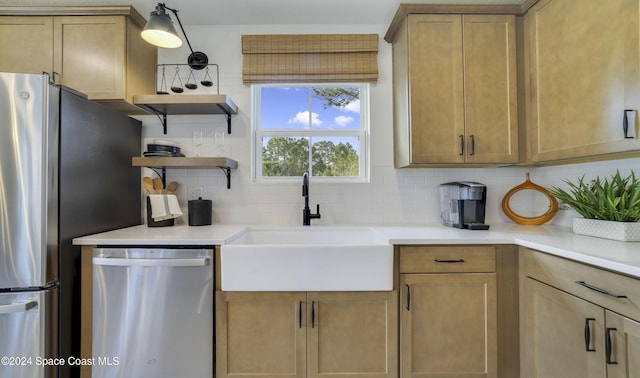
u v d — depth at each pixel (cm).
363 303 139
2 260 127
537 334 129
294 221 204
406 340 140
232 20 199
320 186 203
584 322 105
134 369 138
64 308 138
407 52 167
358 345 139
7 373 129
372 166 203
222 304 138
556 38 148
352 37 200
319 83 204
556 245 120
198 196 197
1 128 127
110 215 171
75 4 179
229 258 137
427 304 141
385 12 191
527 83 167
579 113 136
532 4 162
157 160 174
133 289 138
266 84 206
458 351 140
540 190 189
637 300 87
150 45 197
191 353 138
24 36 170
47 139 131
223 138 201
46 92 131
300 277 137
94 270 139
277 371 138
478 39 167
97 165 161
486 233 155
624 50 117
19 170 128
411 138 165
